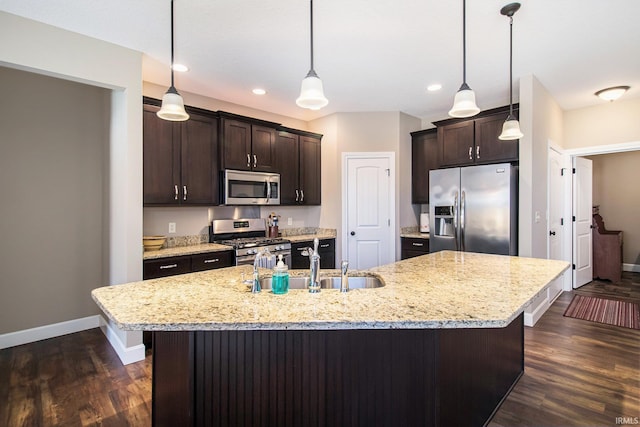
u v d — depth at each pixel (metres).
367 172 4.41
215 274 1.94
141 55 2.65
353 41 2.52
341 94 3.73
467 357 1.61
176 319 1.16
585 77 3.26
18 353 2.71
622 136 3.93
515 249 3.40
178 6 2.05
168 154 3.14
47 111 3.03
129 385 2.22
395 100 3.94
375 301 1.37
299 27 2.32
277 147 4.06
